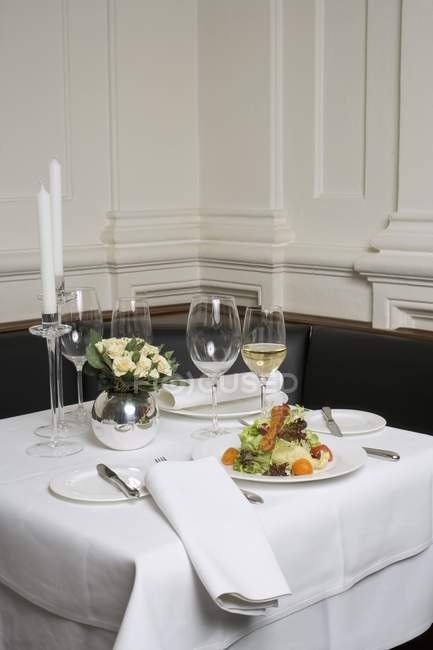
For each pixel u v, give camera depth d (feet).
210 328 5.46
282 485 4.74
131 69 10.75
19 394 8.45
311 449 4.98
